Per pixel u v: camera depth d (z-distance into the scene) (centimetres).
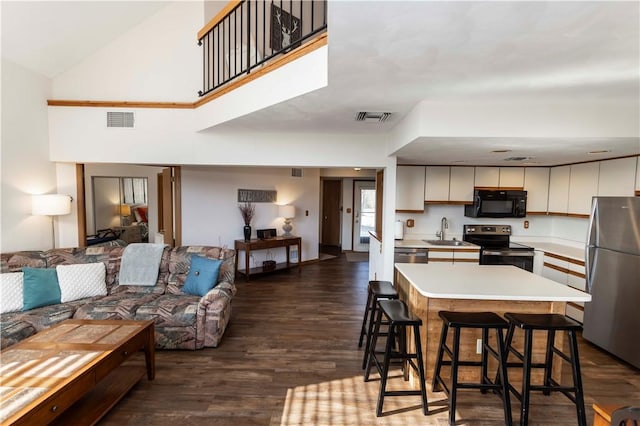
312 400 243
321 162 407
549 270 429
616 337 305
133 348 242
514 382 263
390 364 298
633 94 234
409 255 458
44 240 395
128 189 870
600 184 398
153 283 376
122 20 405
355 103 264
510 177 490
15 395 169
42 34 350
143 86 433
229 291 357
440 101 257
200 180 557
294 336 350
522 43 156
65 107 397
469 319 226
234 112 323
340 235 940
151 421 219
